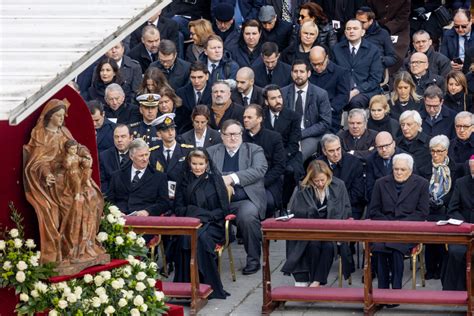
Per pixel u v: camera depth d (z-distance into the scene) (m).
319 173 24.62
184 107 29.53
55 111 17.11
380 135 25.94
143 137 27.28
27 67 15.53
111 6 17.23
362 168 26.28
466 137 26.67
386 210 24.89
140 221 23.42
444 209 25.56
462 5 35.84
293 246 24.39
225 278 25.45
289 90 29.27
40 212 17.06
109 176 26.70
